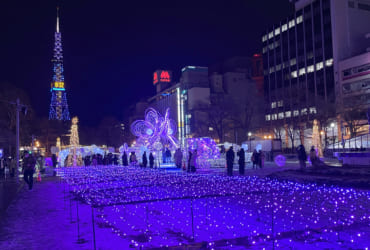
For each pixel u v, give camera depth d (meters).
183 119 122.44
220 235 7.09
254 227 7.72
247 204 10.84
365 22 74.19
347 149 23.73
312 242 6.38
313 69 77.12
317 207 10.12
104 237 7.32
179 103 124.94
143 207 10.81
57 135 90.94
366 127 53.09
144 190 15.10
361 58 65.00
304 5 80.56
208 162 32.34
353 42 72.44
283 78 85.94
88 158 41.09
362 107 54.19
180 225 8.13
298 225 7.83
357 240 6.45
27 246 6.78
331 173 17.70
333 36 72.44
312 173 18.64
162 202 11.63
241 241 6.47
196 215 9.27
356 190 13.55
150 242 6.77
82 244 6.82
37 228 8.38
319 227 7.49
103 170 29.89
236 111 71.12
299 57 81.19
